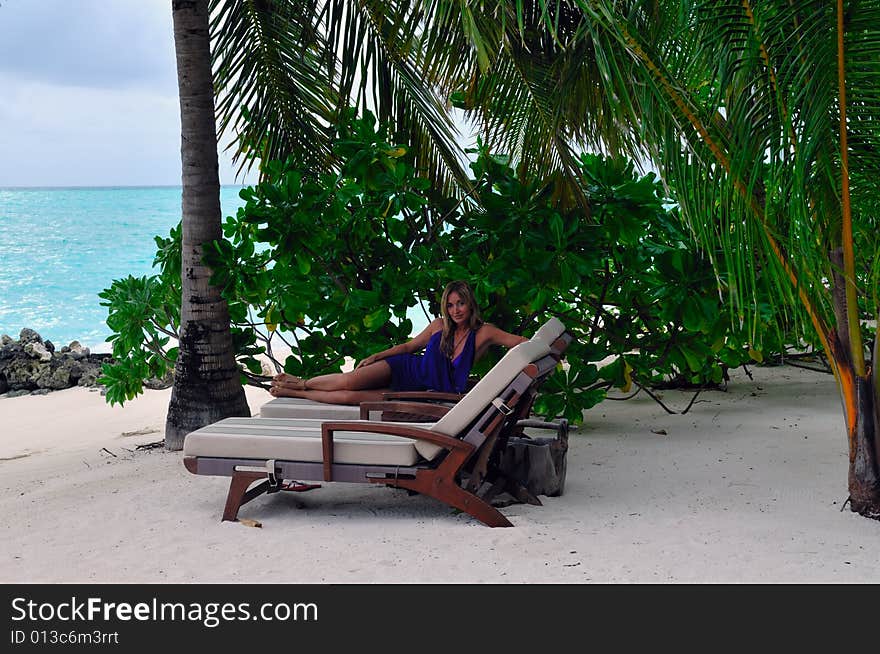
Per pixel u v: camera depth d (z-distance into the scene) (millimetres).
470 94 7684
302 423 5059
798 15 3992
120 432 9297
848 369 4473
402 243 7512
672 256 6418
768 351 7488
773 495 4922
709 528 4312
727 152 4234
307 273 7035
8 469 7355
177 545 4246
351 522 4570
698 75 4465
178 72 6832
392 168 6984
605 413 7750
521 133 7445
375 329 6973
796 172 3979
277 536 4344
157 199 99750
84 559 4090
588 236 6461
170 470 6117
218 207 7012
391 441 4508
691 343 6895
